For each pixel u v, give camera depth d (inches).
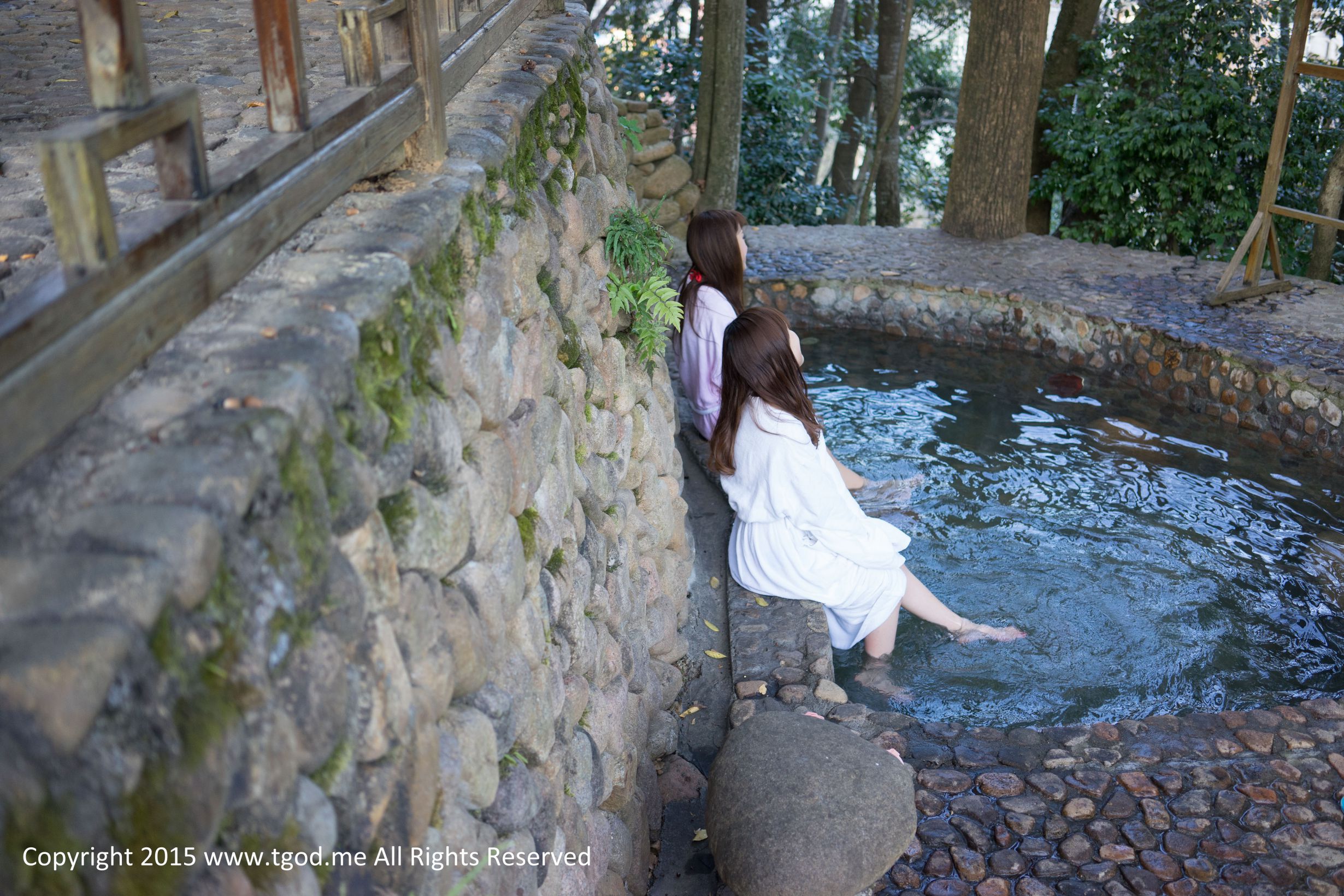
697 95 427.2
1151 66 414.9
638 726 122.4
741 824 101.5
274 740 41.4
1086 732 134.7
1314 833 118.2
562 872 82.1
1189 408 261.3
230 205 52.2
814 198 448.5
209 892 37.0
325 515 47.0
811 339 307.6
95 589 33.8
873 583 156.9
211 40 151.3
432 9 79.8
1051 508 209.2
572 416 112.7
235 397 44.3
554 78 120.9
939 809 121.8
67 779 31.1
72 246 40.4
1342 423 227.9
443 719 63.5
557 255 112.7
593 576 114.0
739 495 161.0
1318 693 155.9
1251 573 187.3
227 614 39.1
